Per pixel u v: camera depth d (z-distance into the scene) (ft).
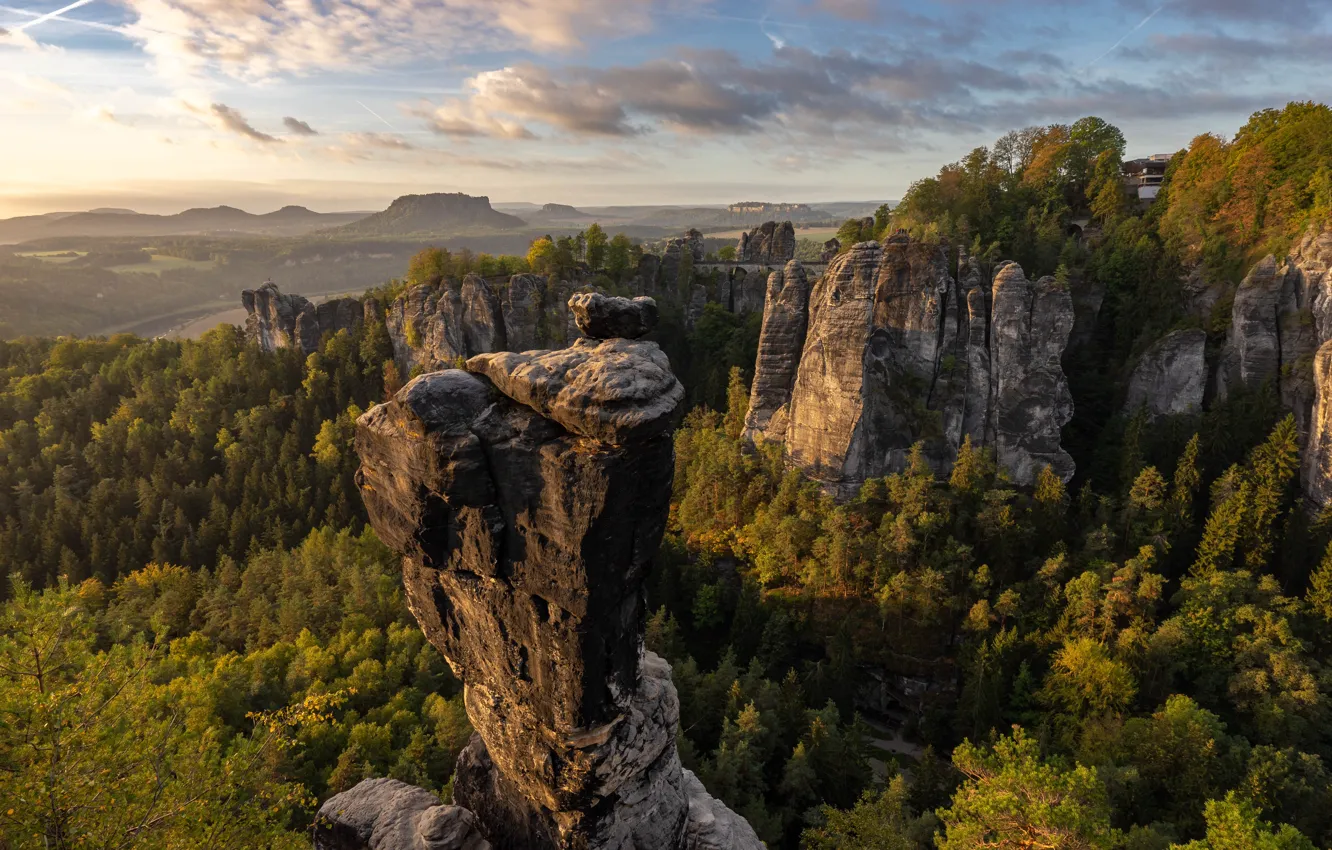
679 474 359.66
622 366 57.47
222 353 524.52
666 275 530.27
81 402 486.38
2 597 336.29
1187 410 304.91
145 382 487.61
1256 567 241.96
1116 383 328.29
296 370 491.31
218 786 77.36
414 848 77.92
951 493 284.20
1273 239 303.27
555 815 70.69
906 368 307.37
